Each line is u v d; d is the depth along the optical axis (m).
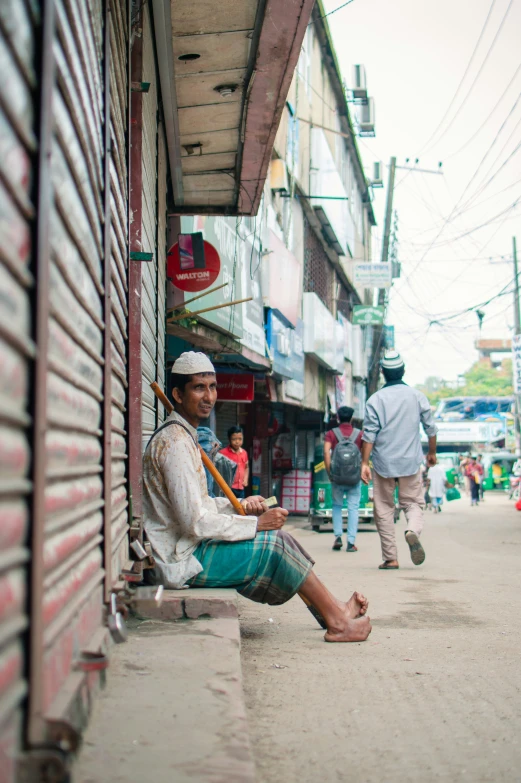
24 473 1.67
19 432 1.63
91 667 2.32
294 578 4.32
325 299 23.45
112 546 3.23
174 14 5.40
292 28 5.50
